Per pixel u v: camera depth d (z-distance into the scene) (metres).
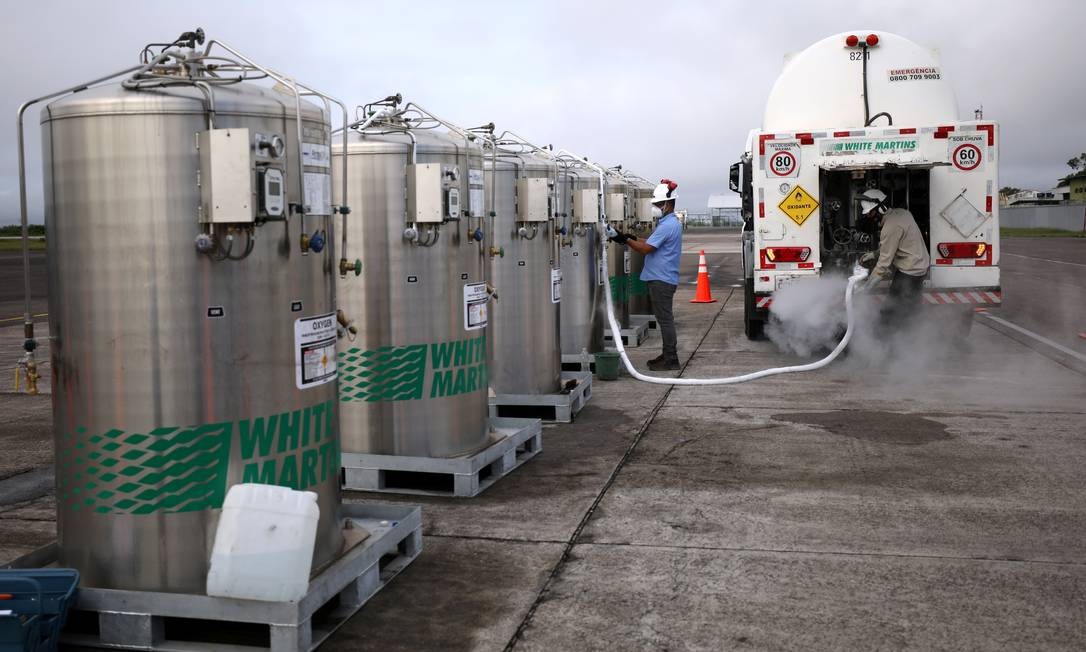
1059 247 41.06
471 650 3.55
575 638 3.64
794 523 4.97
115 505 3.62
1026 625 3.71
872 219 10.33
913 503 5.29
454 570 4.36
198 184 3.49
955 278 9.96
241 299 3.62
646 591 4.08
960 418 7.46
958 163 9.83
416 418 5.70
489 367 7.66
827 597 3.99
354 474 5.67
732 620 3.78
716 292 20.50
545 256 7.71
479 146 5.99
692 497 5.46
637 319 13.85
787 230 10.11
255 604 3.46
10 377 10.30
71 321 3.58
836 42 10.46
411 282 5.60
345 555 4.06
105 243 3.50
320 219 3.96
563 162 9.79
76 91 3.64
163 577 3.63
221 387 3.61
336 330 4.20
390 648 3.58
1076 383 8.99
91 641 3.61
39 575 3.52
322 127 3.97
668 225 9.86
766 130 10.80
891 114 10.39
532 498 5.49
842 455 6.38
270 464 3.77
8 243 49.34
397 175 5.50
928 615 3.81
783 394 8.63
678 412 7.90
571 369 9.98
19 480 6.16
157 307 3.51
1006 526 4.87
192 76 3.75
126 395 3.55
